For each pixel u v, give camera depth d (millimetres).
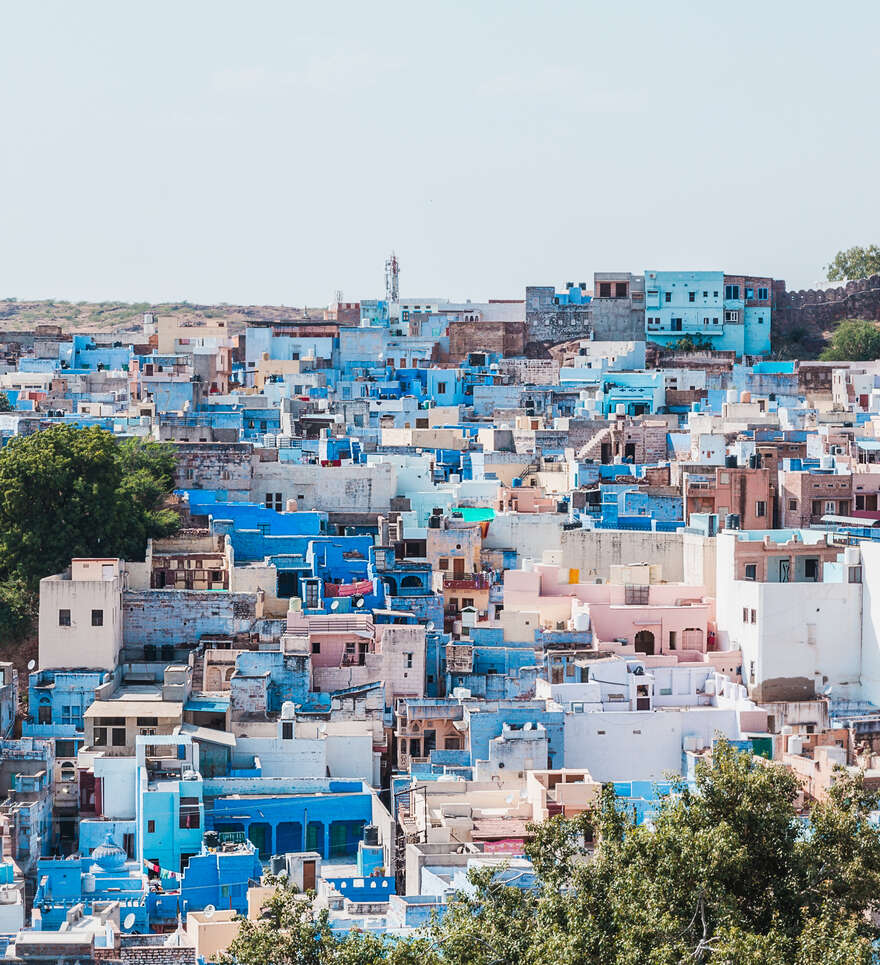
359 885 113312
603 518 177625
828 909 83000
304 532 172750
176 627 147750
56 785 125500
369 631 146375
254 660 141000
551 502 183750
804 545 156125
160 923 108500
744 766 91438
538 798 118875
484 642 150500
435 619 156250
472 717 132875
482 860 106750
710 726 136500
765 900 85500
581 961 79188
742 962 75938
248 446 185375
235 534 167250
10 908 101938
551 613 156250
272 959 82500
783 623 149125
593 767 134000
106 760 125188
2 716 134875
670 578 166000
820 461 191750
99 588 142375
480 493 190500
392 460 193250
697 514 171000
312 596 155750
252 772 129875
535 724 132750
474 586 160000
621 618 154000
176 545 161500
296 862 114625
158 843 119438
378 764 134250
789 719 142875
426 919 100750
